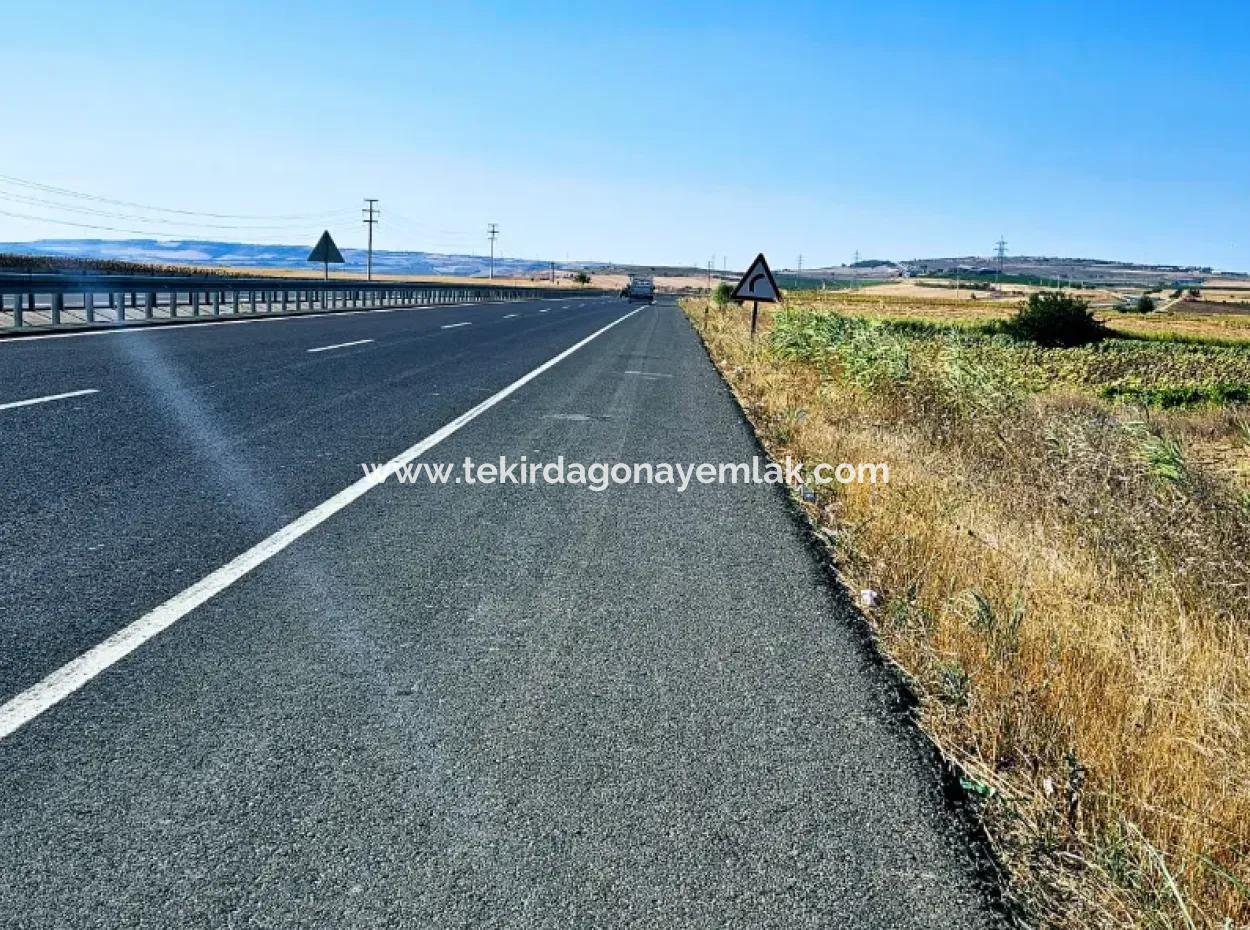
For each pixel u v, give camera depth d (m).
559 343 23.98
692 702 3.64
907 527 6.44
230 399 10.53
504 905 2.37
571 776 3.01
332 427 9.27
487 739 3.22
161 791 2.76
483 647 4.04
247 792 2.79
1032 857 2.82
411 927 2.26
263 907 2.30
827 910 2.45
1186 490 6.84
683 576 5.31
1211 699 3.82
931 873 2.66
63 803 2.67
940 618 4.74
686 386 15.79
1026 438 10.02
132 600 4.25
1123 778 3.29
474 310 42.84
